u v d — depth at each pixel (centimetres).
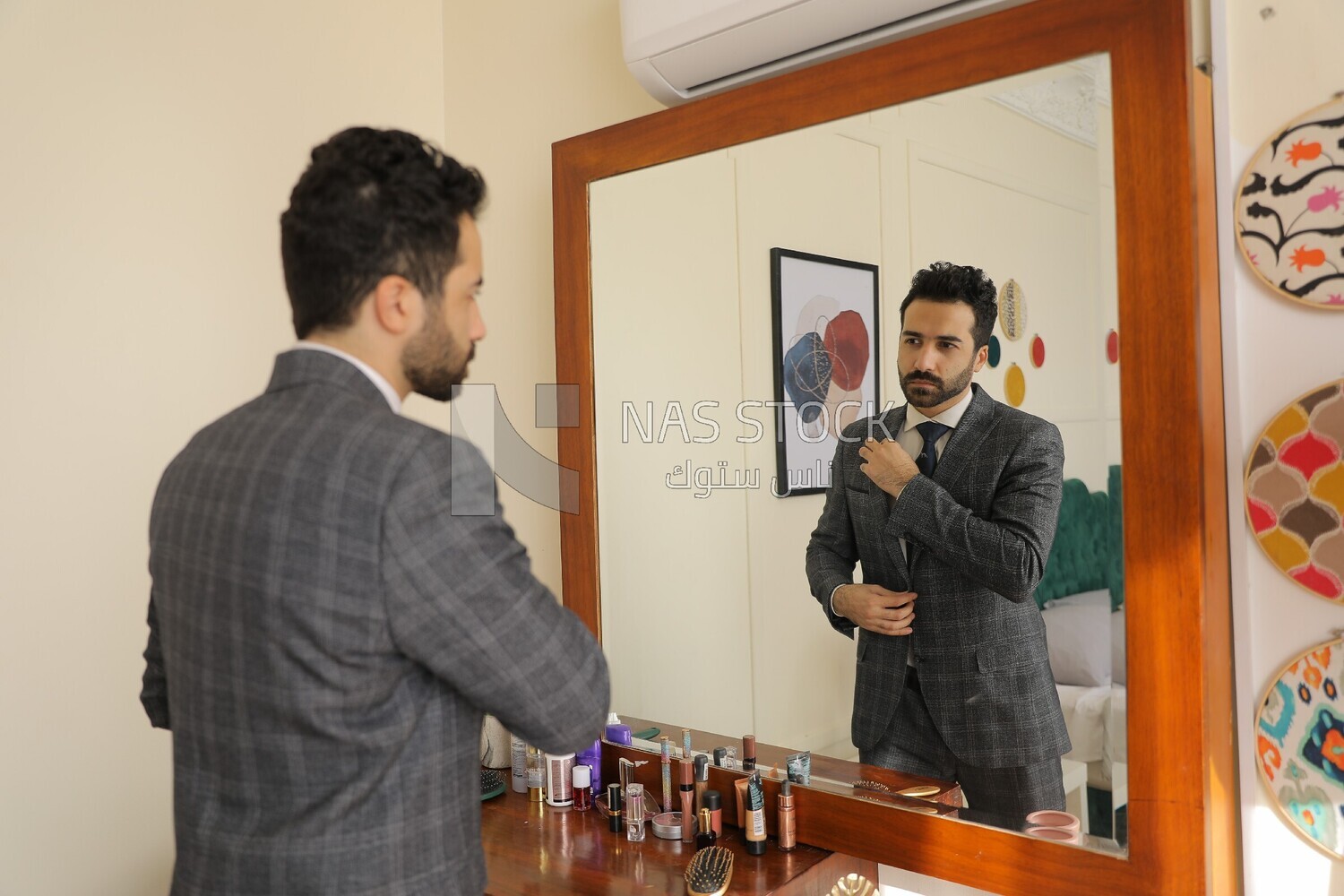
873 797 121
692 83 135
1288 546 100
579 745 88
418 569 77
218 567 80
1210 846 97
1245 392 102
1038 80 104
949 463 113
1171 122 95
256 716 79
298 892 78
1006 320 107
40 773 134
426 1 181
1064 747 105
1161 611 97
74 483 137
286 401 84
